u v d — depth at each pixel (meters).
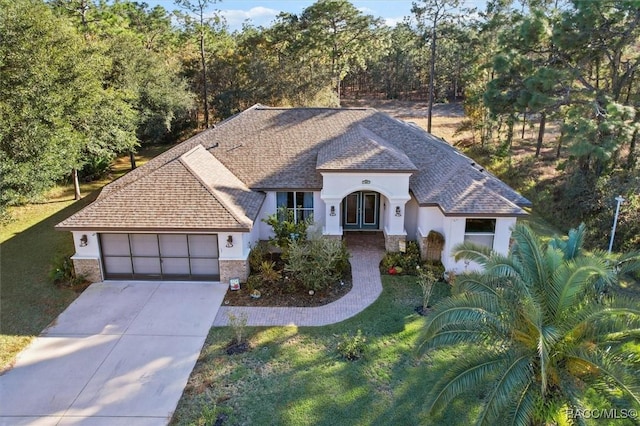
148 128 45.06
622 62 33.38
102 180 41.00
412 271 22.77
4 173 22.14
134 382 14.97
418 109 79.69
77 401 14.13
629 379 10.09
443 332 12.42
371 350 16.62
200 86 62.44
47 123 25.62
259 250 22.98
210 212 21.14
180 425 13.20
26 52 25.22
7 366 15.72
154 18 70.56
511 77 35.19
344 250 23.27
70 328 18.00
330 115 32.09
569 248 16.25
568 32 30.17
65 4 43.94
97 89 30.86
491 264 13.16
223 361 16.02
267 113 32.41
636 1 26.84
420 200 22.98
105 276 21.95
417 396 14.31
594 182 30.25
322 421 13.34
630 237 26.16
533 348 11.71
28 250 25.80
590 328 11.41
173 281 21.92
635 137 32.84
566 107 35.41
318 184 25.59
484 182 23.42
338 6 68.19
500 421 11.41
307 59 69.56
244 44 70.94
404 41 89.69
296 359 16.14
